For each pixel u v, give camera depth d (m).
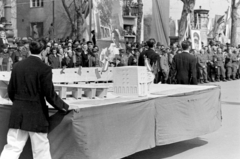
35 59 4.49
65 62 13.34
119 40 14.07
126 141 5.17
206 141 7.38
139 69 5.89
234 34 29.83
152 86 7.70
